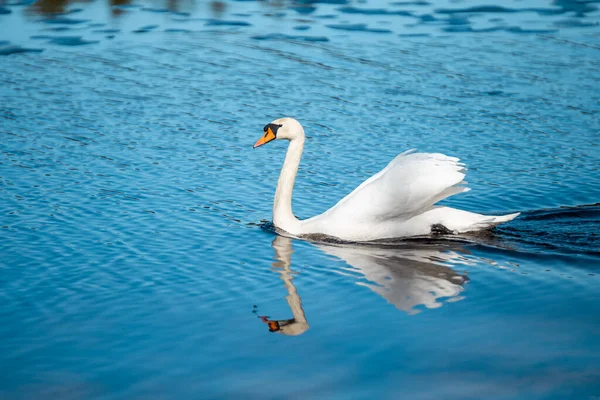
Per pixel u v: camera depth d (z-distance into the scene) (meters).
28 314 10.62
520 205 15.48
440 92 22.50
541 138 19.16
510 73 24.02
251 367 9.26
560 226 14.27
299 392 8.73
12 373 9.16
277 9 31.12
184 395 8.69
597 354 9.48
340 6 31.50
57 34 27.48
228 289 11.53
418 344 9.76
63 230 13.73
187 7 31.44
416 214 14.02
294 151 14.48
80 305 10.91
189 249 13.10
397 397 8.61
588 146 18.62
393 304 10.98
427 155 14.07
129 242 13.29
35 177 16.36
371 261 12.77
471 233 14.02
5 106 20.94
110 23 28.97
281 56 25.61
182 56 25.58
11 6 30.67
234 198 15.69
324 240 13.95
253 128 19.83
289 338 9.95
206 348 9.71
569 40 27.16
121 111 20.84
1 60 24.73
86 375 9.12
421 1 32.25
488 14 30.44
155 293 11.33
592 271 12.08
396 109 21.14
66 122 19.94
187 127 19.78
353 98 21.98
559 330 10.11
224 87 22.83
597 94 22.22
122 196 15.49
